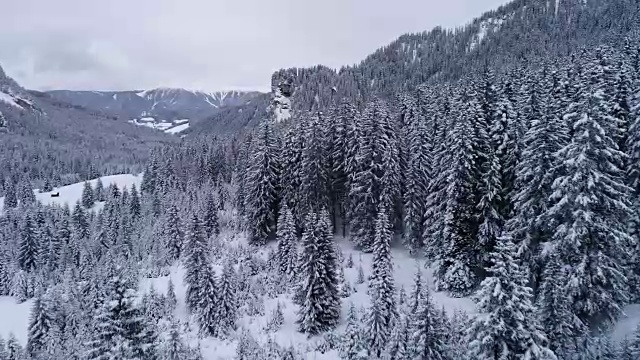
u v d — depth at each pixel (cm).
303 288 3466
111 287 1786
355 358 2645
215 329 3553
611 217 2406
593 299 2356
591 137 2320
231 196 7738
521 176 2933
